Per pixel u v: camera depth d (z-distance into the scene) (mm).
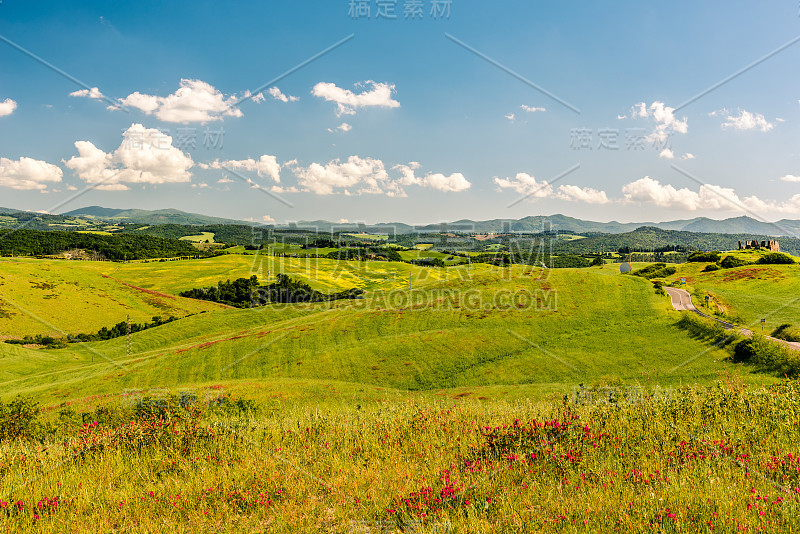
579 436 8883
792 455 7125
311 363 64500
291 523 6426
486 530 5723
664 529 5348
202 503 7207
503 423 10492
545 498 6625
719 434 8641
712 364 46250
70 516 7027
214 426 11195
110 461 9477
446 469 7961
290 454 9422
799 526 5156
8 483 8500
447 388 52812
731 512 5594
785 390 11945
